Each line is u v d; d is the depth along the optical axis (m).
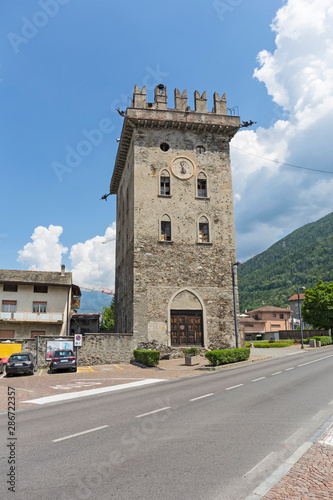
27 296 40.50
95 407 11.70
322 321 55.06
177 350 29.30
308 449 6.77
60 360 24.16
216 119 33.44
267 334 84.12
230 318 30.84
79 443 7.57
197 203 32.38
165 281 30.33
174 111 32.72
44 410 11.69
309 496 4.86
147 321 29.31
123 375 21.58
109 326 67.75
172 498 4.95
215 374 20.23
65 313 41.00
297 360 27.03
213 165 33.47
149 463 6.27
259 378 17.34
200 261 31.34
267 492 5.02
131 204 32.50
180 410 10.56
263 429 8.27
